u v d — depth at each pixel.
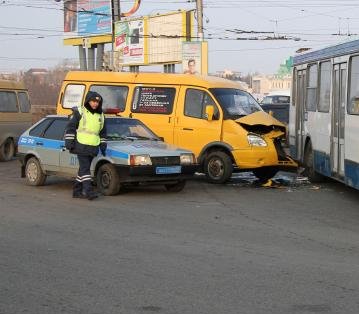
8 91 19.36
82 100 15.55
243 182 13.85
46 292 5.63
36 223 8.95
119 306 5.23
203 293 5.61
